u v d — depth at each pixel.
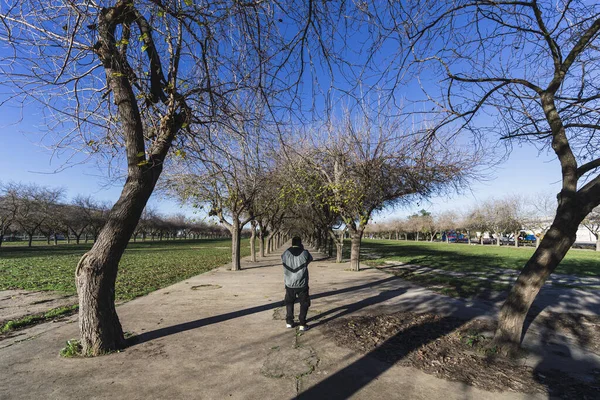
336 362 4.48
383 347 5.06
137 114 4.85
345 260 22.28
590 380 4.08
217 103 5.20
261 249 25.69
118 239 4.77
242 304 8.03
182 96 5.02
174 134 5.30
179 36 4.88
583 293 9.96
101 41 4.64
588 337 5.82
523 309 4.79
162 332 5.77
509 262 19.92
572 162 4.68
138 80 5.19
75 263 19.41
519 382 3.98
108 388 3.71
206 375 4.05
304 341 5.32
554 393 3.72
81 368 4.23
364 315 6.98
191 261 21.61
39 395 3.54
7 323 6.23
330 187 14.48
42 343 5.19
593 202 4.40
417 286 10.93
